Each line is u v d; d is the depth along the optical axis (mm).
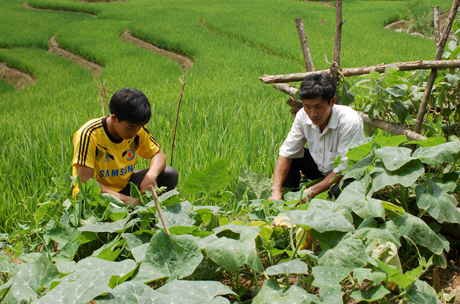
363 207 1785
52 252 2262
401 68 2527
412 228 1760
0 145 5004
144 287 1328
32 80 16531
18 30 23781
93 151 2443
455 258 2092
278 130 4418
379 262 1446
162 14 25172
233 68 11625
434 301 1472
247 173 2418
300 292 1386
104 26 23172
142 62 14852
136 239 1935
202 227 2107
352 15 22469
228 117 5305
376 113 2963
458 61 2363
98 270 1395
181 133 4535
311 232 1680
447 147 1873
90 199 2209
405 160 1816
